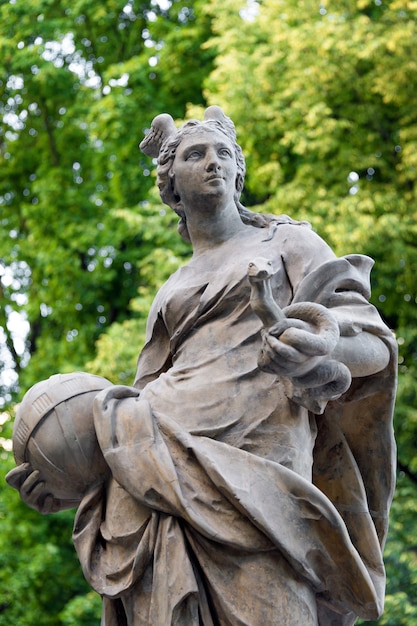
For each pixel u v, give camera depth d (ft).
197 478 12.75
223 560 12.57
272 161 44.78
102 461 13.44
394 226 40.22
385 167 43.45
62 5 55.11
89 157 55.36
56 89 54.90
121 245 51.70
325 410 13.66
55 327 53.67
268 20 46.42
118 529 13.03
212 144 14.28
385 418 13.55
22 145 57.62
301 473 13.01
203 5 49.80
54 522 44.45
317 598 13.01
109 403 13.33
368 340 13.05
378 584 13.24
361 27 43.68
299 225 14.32
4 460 45.09
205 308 13.73
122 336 40.73
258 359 12.34
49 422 13.44
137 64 51.42
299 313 12.48
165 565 12.57
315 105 43.09
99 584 13.02
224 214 14.33
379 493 13.69
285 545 12.46
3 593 42.42
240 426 13.05
